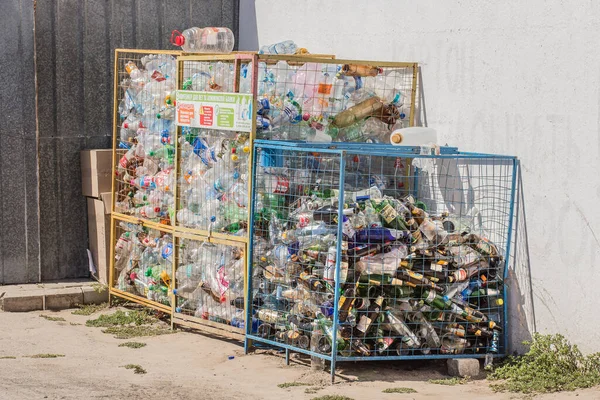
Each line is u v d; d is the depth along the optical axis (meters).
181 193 7.77
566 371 6.19
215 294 7.44
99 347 7.24
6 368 6.30
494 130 6.93
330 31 8.79
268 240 6.99
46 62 9.06
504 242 6.85
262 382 6.23
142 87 8.42
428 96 7.59
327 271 6.40
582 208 6.21
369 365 6.76
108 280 8.99
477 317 6.67
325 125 7.57
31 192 9.09
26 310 8.52
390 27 7.99
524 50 6.65
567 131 6.31
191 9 9.95
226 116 7.07
